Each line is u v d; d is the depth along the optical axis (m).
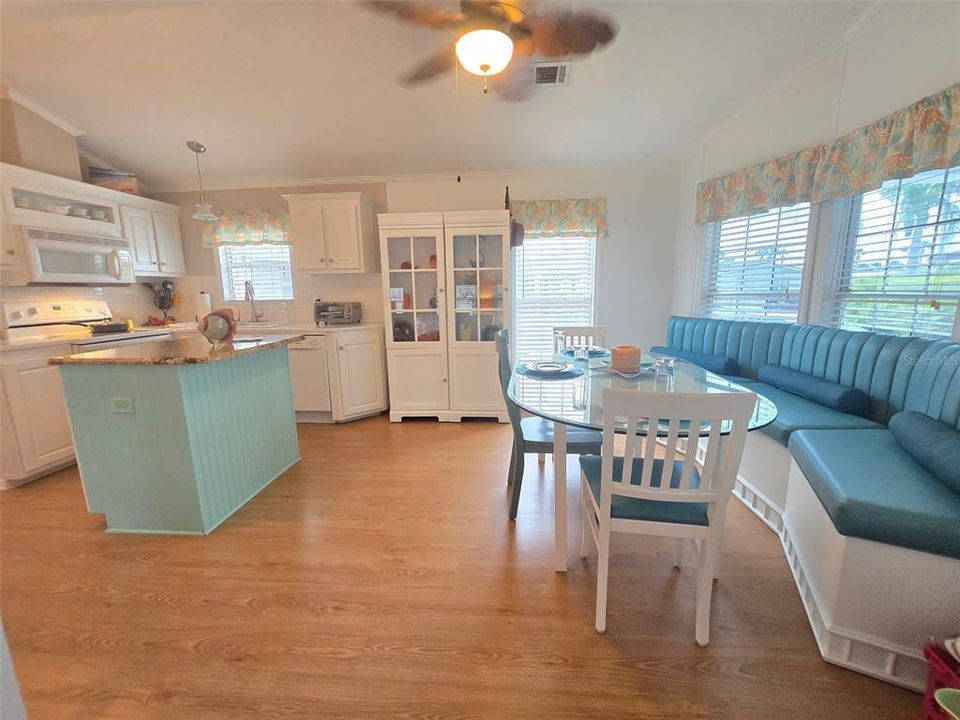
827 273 2.42
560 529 1.69
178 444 1.95
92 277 3.13
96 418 1.97
